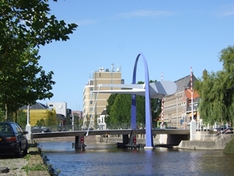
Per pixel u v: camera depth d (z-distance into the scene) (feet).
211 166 119.55
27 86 105.40
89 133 247.29
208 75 202.80
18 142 74.90
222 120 195.83
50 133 238.89
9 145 73.61
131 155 173.68
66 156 168.86
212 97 195.00
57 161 139.44
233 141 186.60
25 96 109.81
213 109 193.57
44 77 112.37
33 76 105.91
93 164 125.29
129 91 246.47
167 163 130.11
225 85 192.13
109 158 155.02
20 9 39.40
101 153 191.52
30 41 41.11
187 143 235.40
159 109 354.33
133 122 258.16
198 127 255.70
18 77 94.63
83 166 117.39
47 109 626.23
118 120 364.38
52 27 40.14
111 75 617.21
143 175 94.53
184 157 158.51
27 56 99.09
